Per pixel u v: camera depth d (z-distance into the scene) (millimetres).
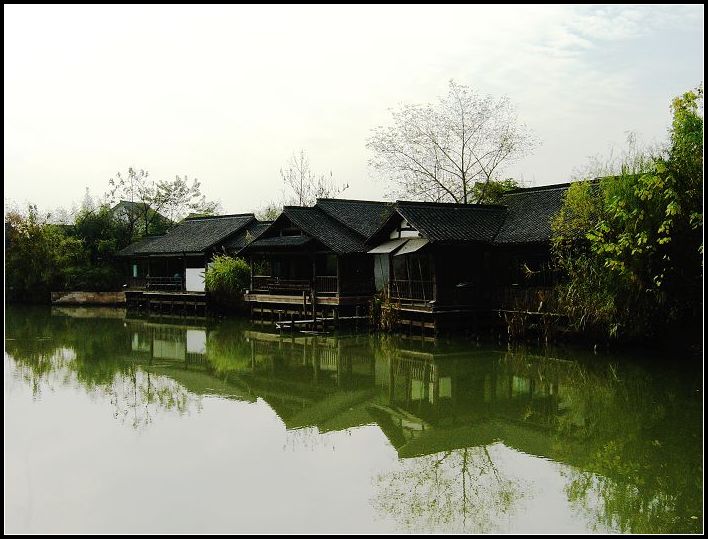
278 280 30672
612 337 19656
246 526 8328
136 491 9547
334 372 19453
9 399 15867
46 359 22344
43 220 45656
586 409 14328
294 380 18438
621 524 8508
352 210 32219
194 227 40781
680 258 17891
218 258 35031
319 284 28391
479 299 23344
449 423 13602
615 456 11203
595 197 20547
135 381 18500
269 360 21656
